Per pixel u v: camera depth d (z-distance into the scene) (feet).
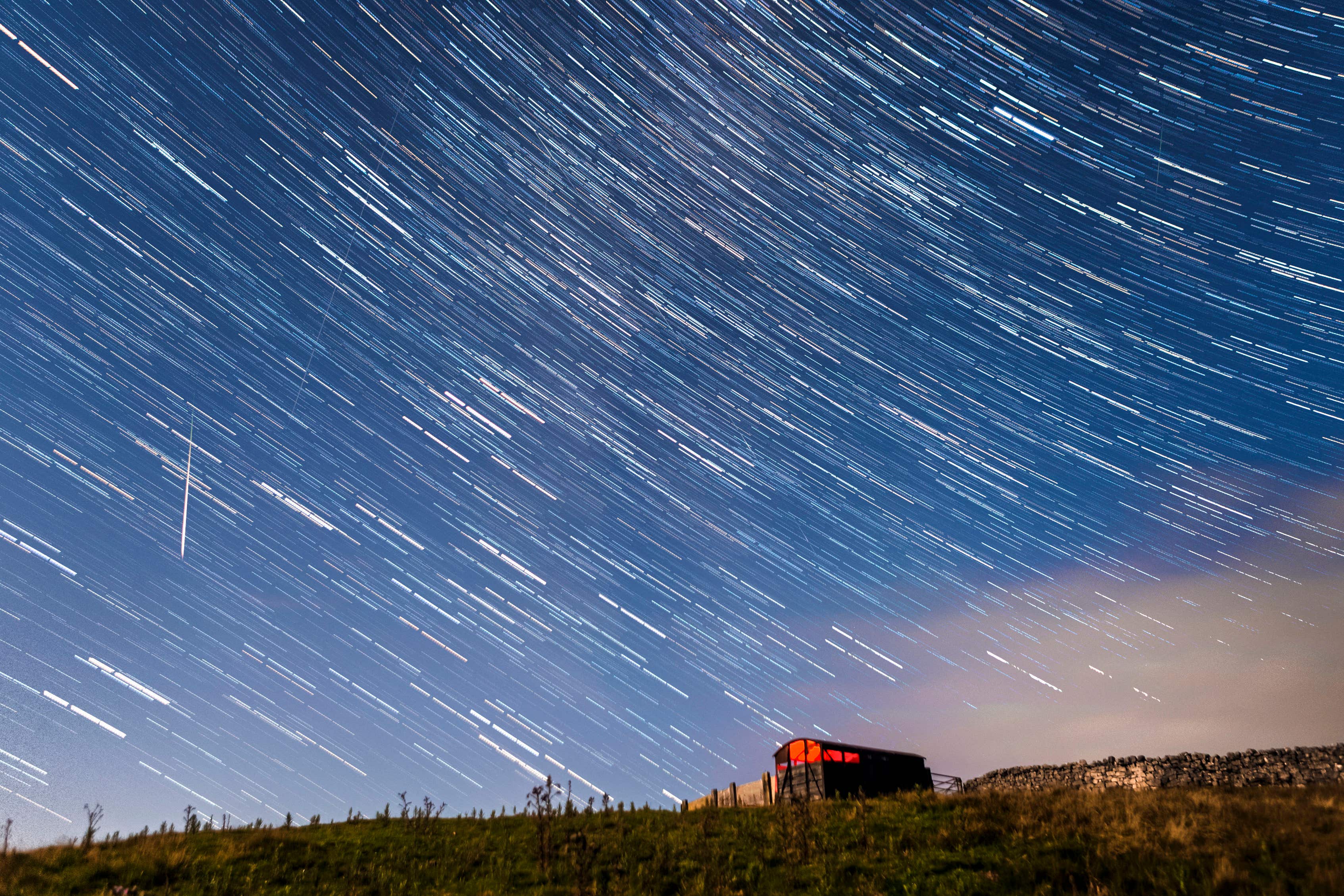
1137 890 37.76
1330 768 59.62
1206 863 38.78
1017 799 55.16
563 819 65.16
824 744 86.58
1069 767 78.89
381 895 46.70
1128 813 47.03
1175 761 69.87
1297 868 37.24
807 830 53.47
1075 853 42.86
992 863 43.39
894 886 42.57
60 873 47.26
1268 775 61.98
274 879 48.88
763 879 46.34
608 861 51.34
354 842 56.85
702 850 51.60
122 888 45.16
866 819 55.31
